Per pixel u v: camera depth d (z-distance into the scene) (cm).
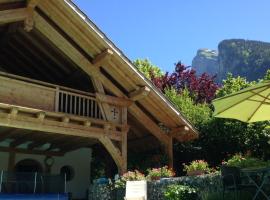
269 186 753
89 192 1378
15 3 1160
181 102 1772
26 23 1155
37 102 1146
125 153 1276
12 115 1069
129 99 1337
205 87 2520
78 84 1523
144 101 1339
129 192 1112
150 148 1552
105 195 1241
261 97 649
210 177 952
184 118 1351
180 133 1367
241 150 1476
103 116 1268
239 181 759
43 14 1208
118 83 1348
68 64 1409
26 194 1176
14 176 1170
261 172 750
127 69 1250
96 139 1352
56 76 1548
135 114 1363
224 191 793
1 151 1428
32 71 1571
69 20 1173
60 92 1209
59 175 1272
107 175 1798
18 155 1482
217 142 1545
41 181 1221
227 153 1533
